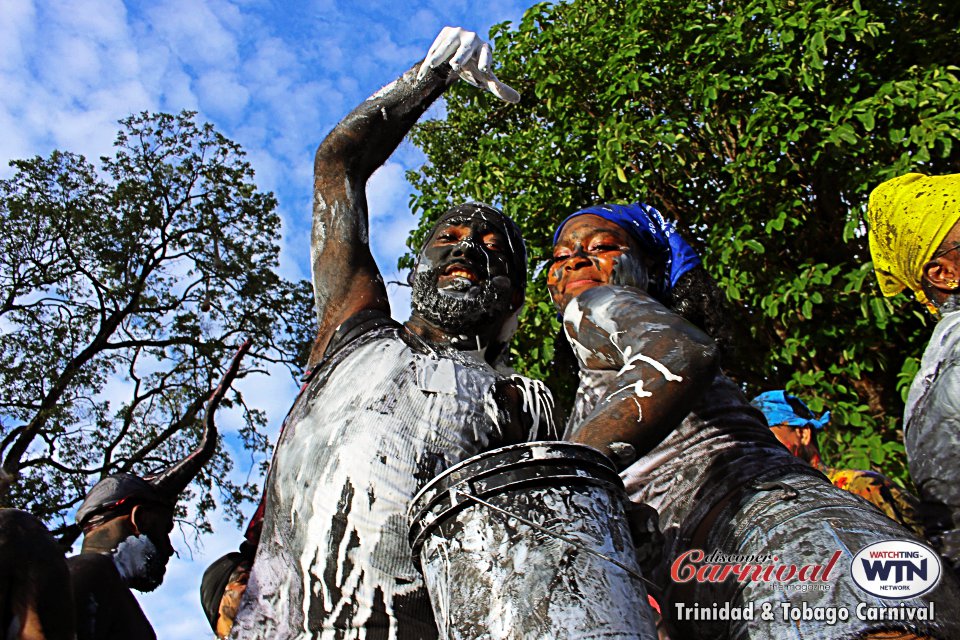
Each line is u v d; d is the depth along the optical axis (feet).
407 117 8.84
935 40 29.48
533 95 35.60
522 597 5.18
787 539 6.65
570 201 29.89
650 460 7.92
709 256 28.35
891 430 26.17
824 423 15.76
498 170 31.94
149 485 10.94
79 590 9.14
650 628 5.31
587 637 5.04
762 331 28.22
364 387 6.99
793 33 27.84
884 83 27.86
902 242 8.74
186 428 53.06
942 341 7.99
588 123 31.50
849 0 29.63
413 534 5.84
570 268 8.98
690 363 6.41
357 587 6.33
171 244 56.24
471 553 5.39
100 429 52.44
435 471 6.64
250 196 58.03
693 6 31.14
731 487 7.35
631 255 8.95
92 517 10.59
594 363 7.61
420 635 6.29
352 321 7.72
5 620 7.82
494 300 8.21
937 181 8.68
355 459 6.59
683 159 29.27
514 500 5.46
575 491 5.52
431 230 8.71
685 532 7.43
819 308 27.30
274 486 7.04
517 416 7.22
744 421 7.97
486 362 8.31
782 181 27.89
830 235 28.68
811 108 28.02
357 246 8.39
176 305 55.72
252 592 6.85
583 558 5.29
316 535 6.49
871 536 6.51
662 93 30.66
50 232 54.03
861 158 27.94
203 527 50.08
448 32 8.79
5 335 53.11
